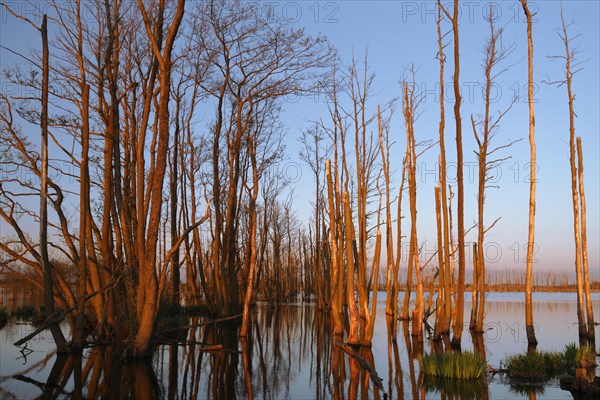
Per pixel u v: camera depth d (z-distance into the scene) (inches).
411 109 983.6
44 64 603.5
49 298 620.4
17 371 534.3
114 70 779.4
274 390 477.4
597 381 475.5
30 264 694.5
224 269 1190.9
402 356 701.3
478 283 1073.5
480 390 478.3
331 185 887.1
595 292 3932.1
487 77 936.9
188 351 722.2
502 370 569.3
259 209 2164.1
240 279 1784.0
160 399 426.0
